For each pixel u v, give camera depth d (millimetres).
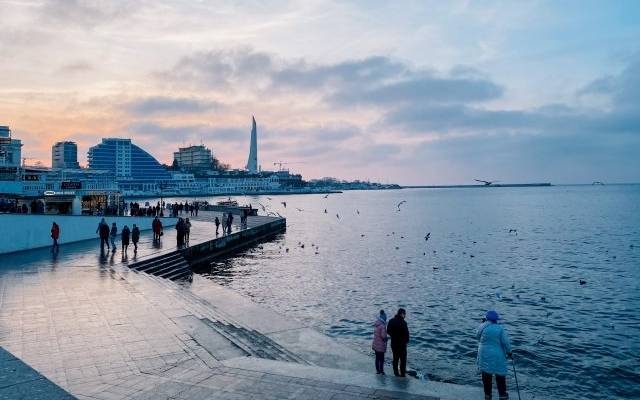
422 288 34812
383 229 89250
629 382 18172
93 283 21453
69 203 45375
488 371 9930
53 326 14984
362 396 10109
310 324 25109
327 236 75188
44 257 28844
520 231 81750
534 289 34781
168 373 11359
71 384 10609
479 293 33344
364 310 28141
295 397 9984
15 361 11977
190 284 28500
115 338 13914
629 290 34375
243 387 10523
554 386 17828
